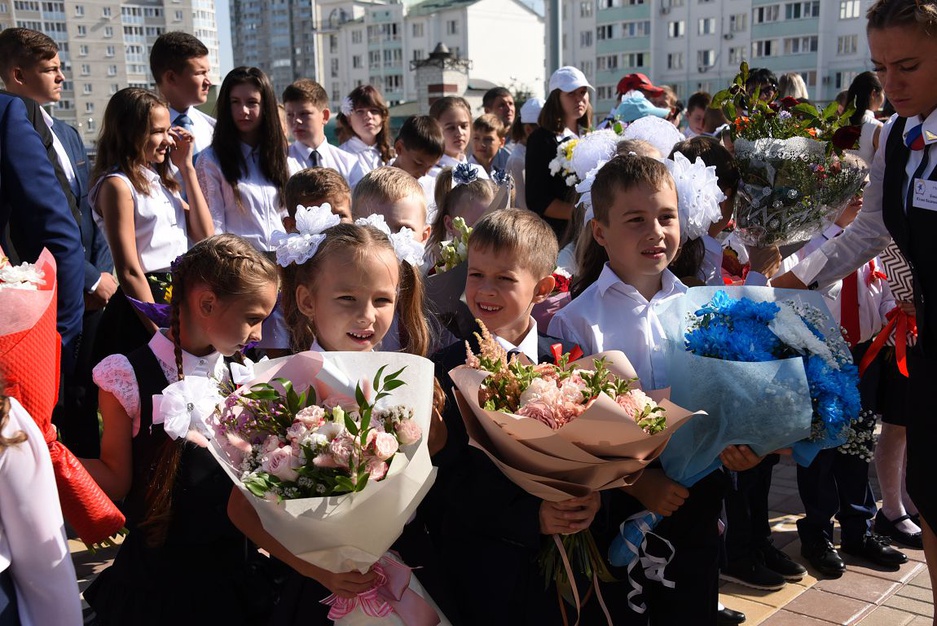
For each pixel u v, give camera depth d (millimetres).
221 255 2127
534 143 5426
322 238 2232
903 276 3168
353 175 6172
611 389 2057
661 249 2547
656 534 2275
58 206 3285
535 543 2076
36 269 2150
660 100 7688
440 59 26531
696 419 2201
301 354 1986
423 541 2166
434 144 5266
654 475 2283
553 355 2354
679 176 2861
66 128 4402
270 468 1765
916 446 2670
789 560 3531
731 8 50438
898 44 2379
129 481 2150
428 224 4484
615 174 2557
